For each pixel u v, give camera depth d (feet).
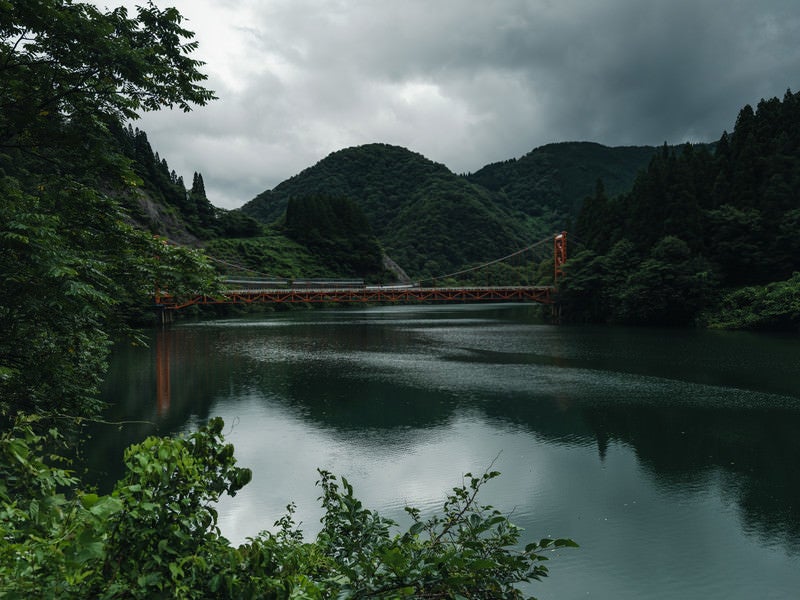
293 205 606.55
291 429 76.59
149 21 31.86
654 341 179.22
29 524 7.86
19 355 32.63
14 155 32.73
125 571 7.48
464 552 10.48
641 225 271.08
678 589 38.17
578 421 80.89
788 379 110.63
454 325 263.08
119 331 36.40
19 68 29.04
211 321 290.97
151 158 508.53
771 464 62.59
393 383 110.01
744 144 296.92
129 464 8.24
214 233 525.34
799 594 37.73
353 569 10.82
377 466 61.62
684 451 67.31
